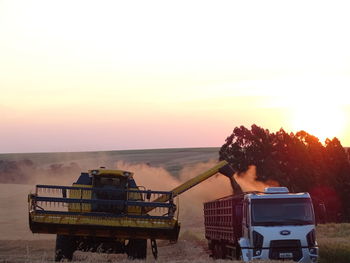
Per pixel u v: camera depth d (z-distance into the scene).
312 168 66.44
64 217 17.66
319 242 25.64
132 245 18.86
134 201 18.17
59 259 18.53
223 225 24.06
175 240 18.23
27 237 42.22
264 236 20.08
